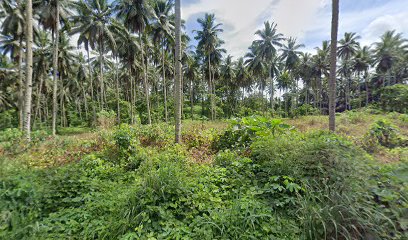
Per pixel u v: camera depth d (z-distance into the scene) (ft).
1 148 18.61
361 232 7.43
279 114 115.75
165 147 20.83
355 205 7.79
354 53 113.29
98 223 8.98
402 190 8.38
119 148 17.76
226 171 12.77
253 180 11.67
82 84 115.14
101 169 14.26
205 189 10.69
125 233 8.25
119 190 11.48
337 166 10.41
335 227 7.29
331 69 23.62
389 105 52.29
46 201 10.25
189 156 17.89
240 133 20.25
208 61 101.60
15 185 10.05
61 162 16.92
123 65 96.12
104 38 72.28
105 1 69.26
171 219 8.91
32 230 8.23
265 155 13.17
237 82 136.87
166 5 71.56
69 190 11.32
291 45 110.83
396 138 19.24
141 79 119.34
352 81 159.43
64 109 113.19
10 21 55.06
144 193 9.91
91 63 102.32
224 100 141.79
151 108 95.91
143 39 79.82
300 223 8.55
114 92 119.65
